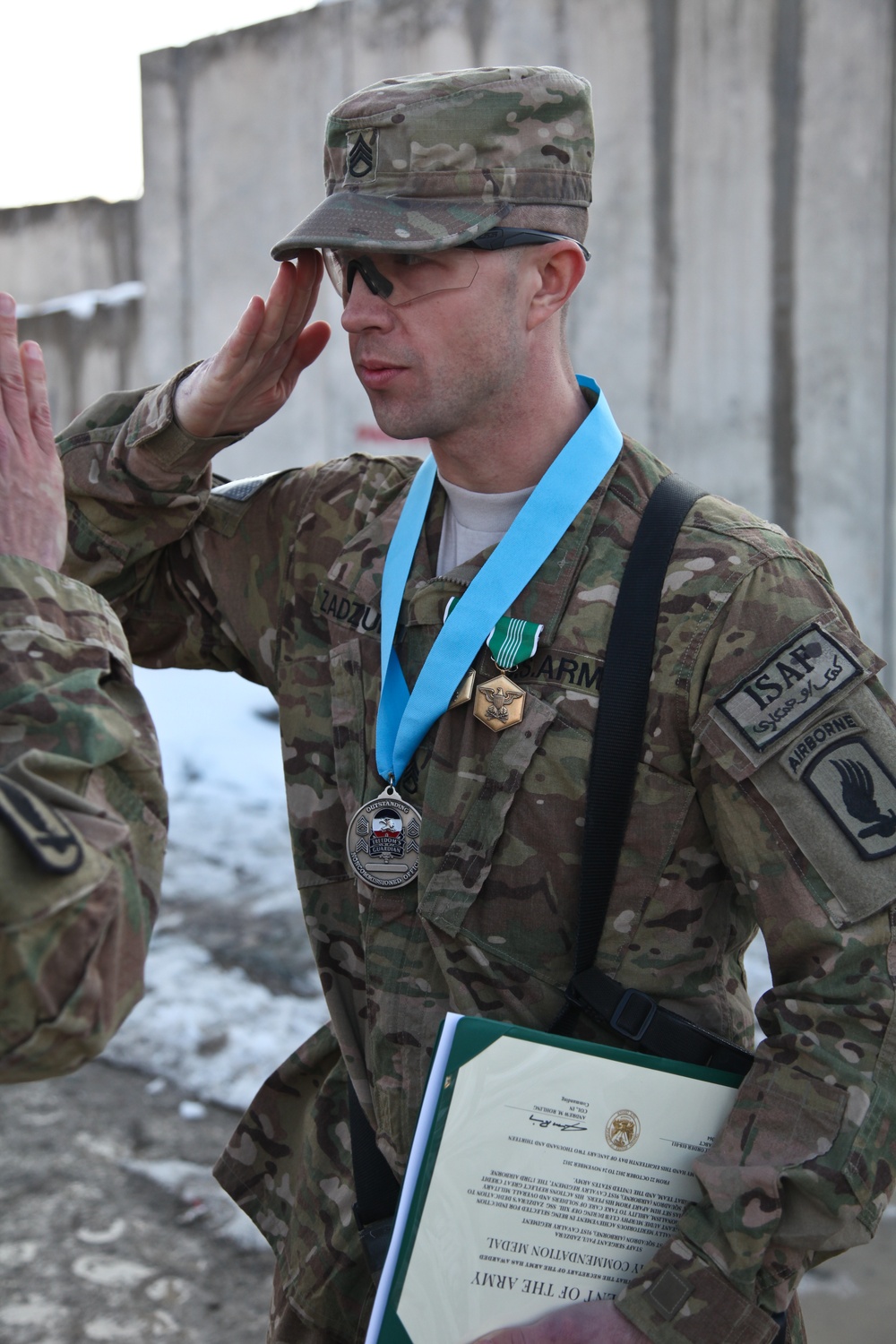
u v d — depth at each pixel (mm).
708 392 5793
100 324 8000
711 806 1439
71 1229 3047
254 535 1793
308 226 1439
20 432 1376
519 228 1460
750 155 5582
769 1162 1305
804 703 1378
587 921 1439
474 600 1510
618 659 1446
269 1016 3992
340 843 1618
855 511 5520
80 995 1192
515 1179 1340
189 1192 3197
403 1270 1315
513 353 1497
